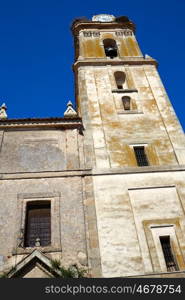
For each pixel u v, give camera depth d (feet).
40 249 44.19
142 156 59.00
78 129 61.57
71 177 53.21
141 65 78.54
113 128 62.85
